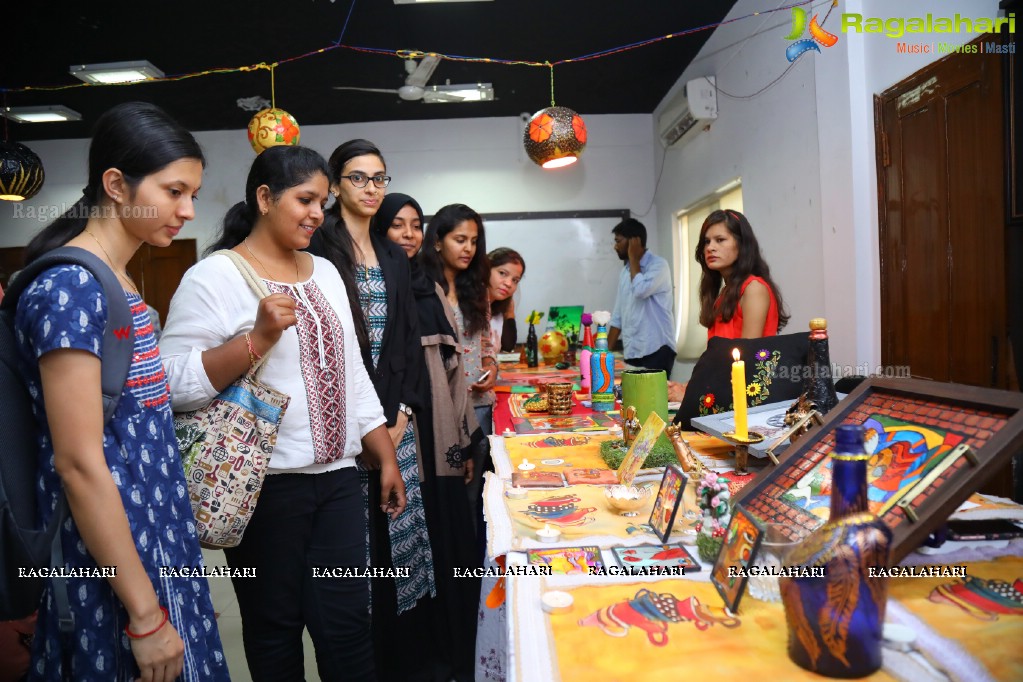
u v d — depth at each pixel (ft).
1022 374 6.20
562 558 3.06
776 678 2.07
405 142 20.51
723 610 2.52
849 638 2.00
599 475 4.44
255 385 4.10
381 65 15.40
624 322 15.80
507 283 11.11
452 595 6.38
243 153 20.07
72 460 2.85
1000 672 2.01
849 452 2.21
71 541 3.05
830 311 9.59
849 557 1.99
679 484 3.22
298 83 16.44
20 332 2.97
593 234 20.74
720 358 5.20
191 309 4.24
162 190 3.24
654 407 5.30
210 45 13.89
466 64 15.80
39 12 12.19
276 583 4.53
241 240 5.01
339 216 5.84
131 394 3.22
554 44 14.71
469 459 7.02
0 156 10.58
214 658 3.57
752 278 6.85
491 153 20.54
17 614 3.16
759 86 12.09
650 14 13.33
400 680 5.92
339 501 4.74
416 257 8.02
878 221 8.54
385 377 5.83
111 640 3.09
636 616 2.48
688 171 17.24
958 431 2.79
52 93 16.26
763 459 4.48
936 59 7.19
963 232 6.91
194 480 3.96
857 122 8.75
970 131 6.72
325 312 4.67
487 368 8.65
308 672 6.66
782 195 11.32
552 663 2.19
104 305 2.98
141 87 16.29
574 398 8.03
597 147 20.63
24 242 20.21
